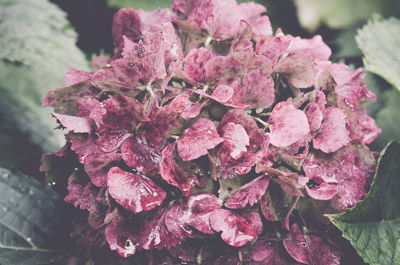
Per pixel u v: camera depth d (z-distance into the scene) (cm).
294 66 37
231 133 35
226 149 35
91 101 37
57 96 38
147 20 41
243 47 37
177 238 35
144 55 36
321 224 37
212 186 36
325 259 36
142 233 36
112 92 38
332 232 37
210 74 36
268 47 37
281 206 36
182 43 39
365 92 40
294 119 35
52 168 39
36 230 42
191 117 35
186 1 40
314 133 36
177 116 35
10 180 42
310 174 36
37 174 43
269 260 36
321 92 36
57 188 43
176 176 35
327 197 35
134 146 35
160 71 36
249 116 35
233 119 35
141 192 35
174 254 36
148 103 36
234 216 35
